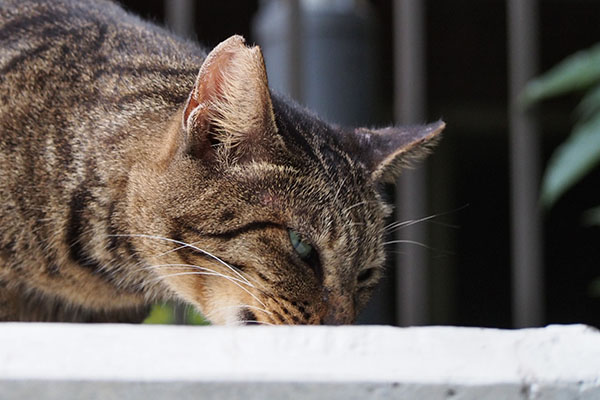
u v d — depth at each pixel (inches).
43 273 49.2
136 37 50.7
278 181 48.0
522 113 60.6
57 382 39.0
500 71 94.9
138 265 49.2
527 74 60.9
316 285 48.3
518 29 61.0
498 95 97.0
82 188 48.7
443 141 102.0
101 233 48.9
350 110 60.2
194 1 85.0
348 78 60.2
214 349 39.6
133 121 49.0
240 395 39.2
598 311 112.9
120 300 50.4
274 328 40.1
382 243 50.0
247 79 47.3
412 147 50.9
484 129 102.1
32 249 48.8
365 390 39.3
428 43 92.7
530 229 60.3
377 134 51.2
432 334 40.1
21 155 48.6
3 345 39.4
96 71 49.5
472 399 39.5
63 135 48.8
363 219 49.1
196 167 48.1
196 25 85.8
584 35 91.7
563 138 104.1
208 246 48.0
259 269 48.0
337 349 39.8
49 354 39.3
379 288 52.0
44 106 48.9
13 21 49.9
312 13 60.1
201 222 48.0
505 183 108.3
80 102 49.1
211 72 47.4
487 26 91.4
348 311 48.6
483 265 110.7
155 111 49.1
